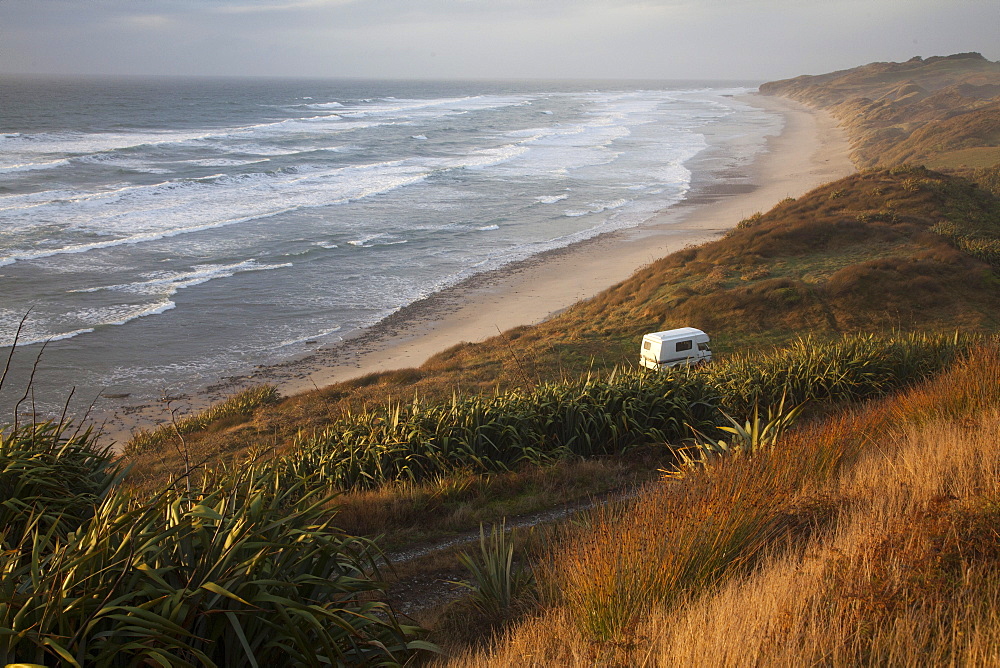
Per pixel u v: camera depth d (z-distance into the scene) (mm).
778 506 5723
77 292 36219
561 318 32156
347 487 11656
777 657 3412
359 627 4539
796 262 33281
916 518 4516
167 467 15914
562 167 81188
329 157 87062
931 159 68875
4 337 30000
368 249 46312
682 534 5074
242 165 77812
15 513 5469
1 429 6578
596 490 10570
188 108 168625
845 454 7754
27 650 3396
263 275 40406
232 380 26984
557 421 12945
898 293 27703
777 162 83688
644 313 29922
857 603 3734
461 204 60688
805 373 14953
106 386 26156
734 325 27516
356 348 30328
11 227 48156
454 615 6395
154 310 34094
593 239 48562
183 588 3738
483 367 24578
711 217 54250
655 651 3887
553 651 4508
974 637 3322
